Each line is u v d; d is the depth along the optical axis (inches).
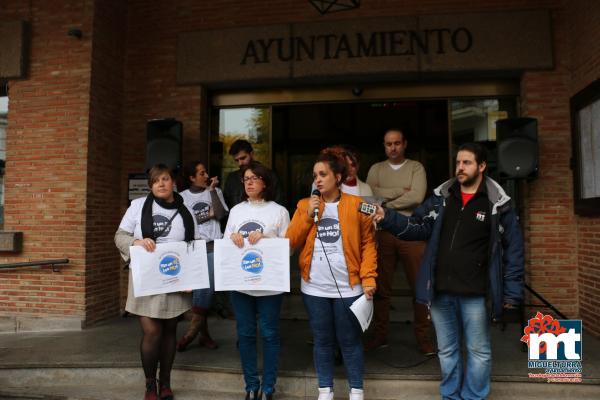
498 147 187.6
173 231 129.9
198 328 163.3
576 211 196.4
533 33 206.4
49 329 204.4
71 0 215.2
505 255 118.0
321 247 120.6
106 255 221.6
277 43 221.5
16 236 209.6
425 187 165.5
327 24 218.2
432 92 223.1
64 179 210.1
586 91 183.9
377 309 162.4
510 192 213.0
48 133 213.5
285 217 129.6
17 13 220.8
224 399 138.6
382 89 226.5
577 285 199.9
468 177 119.0
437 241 123.0
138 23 237.0
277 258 123.2
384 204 154.6
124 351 165.2
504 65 207.0
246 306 127.6
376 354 156.9
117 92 231.3
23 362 154.4
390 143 167.3
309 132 234.1
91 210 211.5
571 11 201.8
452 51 209.9
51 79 215.0
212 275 163.9
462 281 118.5
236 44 224.7
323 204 121.7
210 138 239.0
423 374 136.4
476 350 119.8
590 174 187.3
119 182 232.8
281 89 233.6
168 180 130.6
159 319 130.3
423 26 212.1
